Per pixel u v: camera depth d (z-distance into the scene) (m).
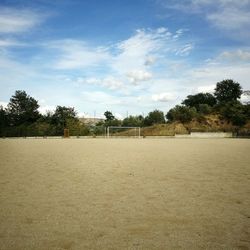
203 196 7.29
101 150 22.17
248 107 80.12
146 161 14.77
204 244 4.33
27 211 6.02
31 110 83.69
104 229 4.97
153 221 5.40
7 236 4.64
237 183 8.94
